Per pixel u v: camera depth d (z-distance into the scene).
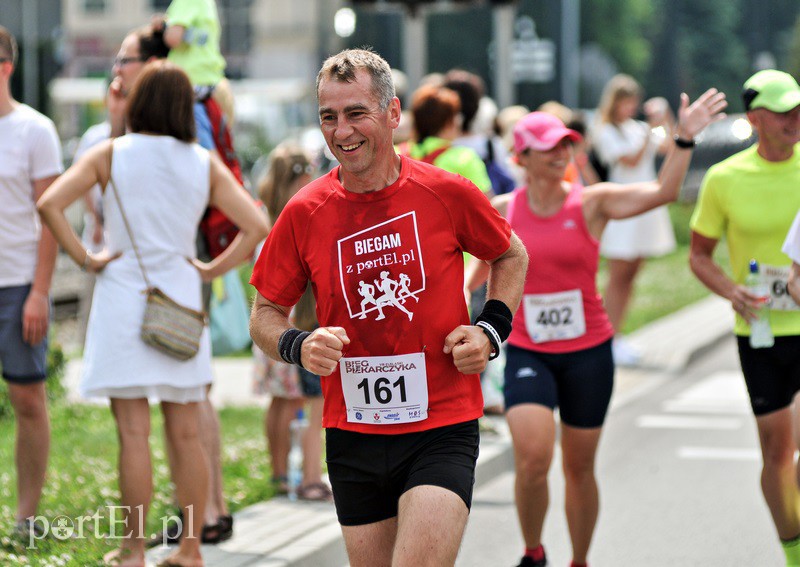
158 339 13.68
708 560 16.91
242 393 28.11
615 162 31.59
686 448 24.17
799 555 15.09
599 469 22.48
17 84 73.19
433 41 149.25
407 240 10.35
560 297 15.30
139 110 14.06
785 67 178.00
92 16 130.00
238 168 17.22
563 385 15.44
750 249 14.77
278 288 10.79
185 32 16.80
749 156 14.95
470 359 10.23
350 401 10.55
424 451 10.48
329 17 116.50
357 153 10.16
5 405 23.81
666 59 199.38
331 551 16.27
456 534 10.08
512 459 22.91
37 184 15.41
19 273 15.41
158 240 13.93
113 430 23.34
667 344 36.03
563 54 87.50
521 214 15.60
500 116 28.97
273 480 18.97
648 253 31.98
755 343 14.59
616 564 16.73
